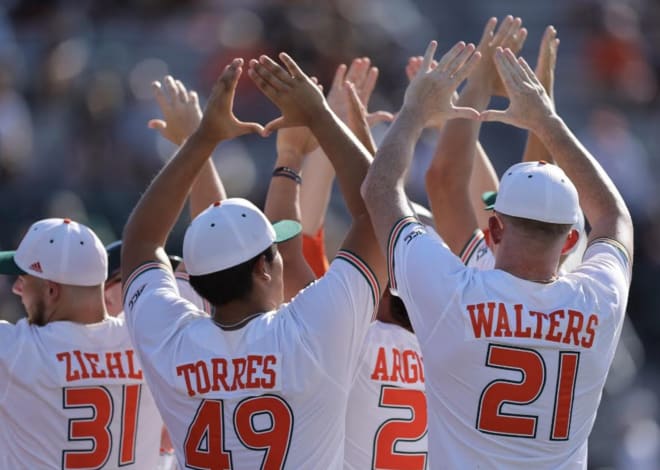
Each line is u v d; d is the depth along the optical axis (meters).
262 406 14.05
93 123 44.44
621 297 14.28
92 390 15.66
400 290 14.31
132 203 42.59
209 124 15.34
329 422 14.22
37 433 15.57
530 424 13.86
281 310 14.43
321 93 15.42
